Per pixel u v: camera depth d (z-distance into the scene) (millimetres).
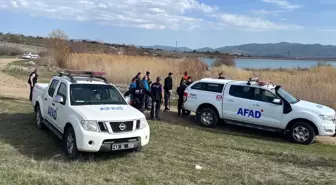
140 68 23516
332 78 20688
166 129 10031
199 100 11312
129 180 5582
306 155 7816
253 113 10305
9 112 11023
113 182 5426
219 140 9008
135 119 6762
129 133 6566
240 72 25094
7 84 20297
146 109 13297
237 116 10602
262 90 10336
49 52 38625
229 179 5914
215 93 11070
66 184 5082
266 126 10156
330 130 9508
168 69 24344
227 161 6977
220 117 10945
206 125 11117
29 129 8898
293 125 9664
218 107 10938
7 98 14492
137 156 6949
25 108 11961
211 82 11352
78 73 8562
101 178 5562
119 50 36906
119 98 7879
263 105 10156
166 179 5734
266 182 5840
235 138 9531
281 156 7668
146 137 6930
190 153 7434
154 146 7844
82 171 5887
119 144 6445
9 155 6527
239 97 10625
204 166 6582
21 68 32094
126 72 23000
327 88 15992
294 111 9688
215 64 36938
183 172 6148
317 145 9523
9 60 50438
